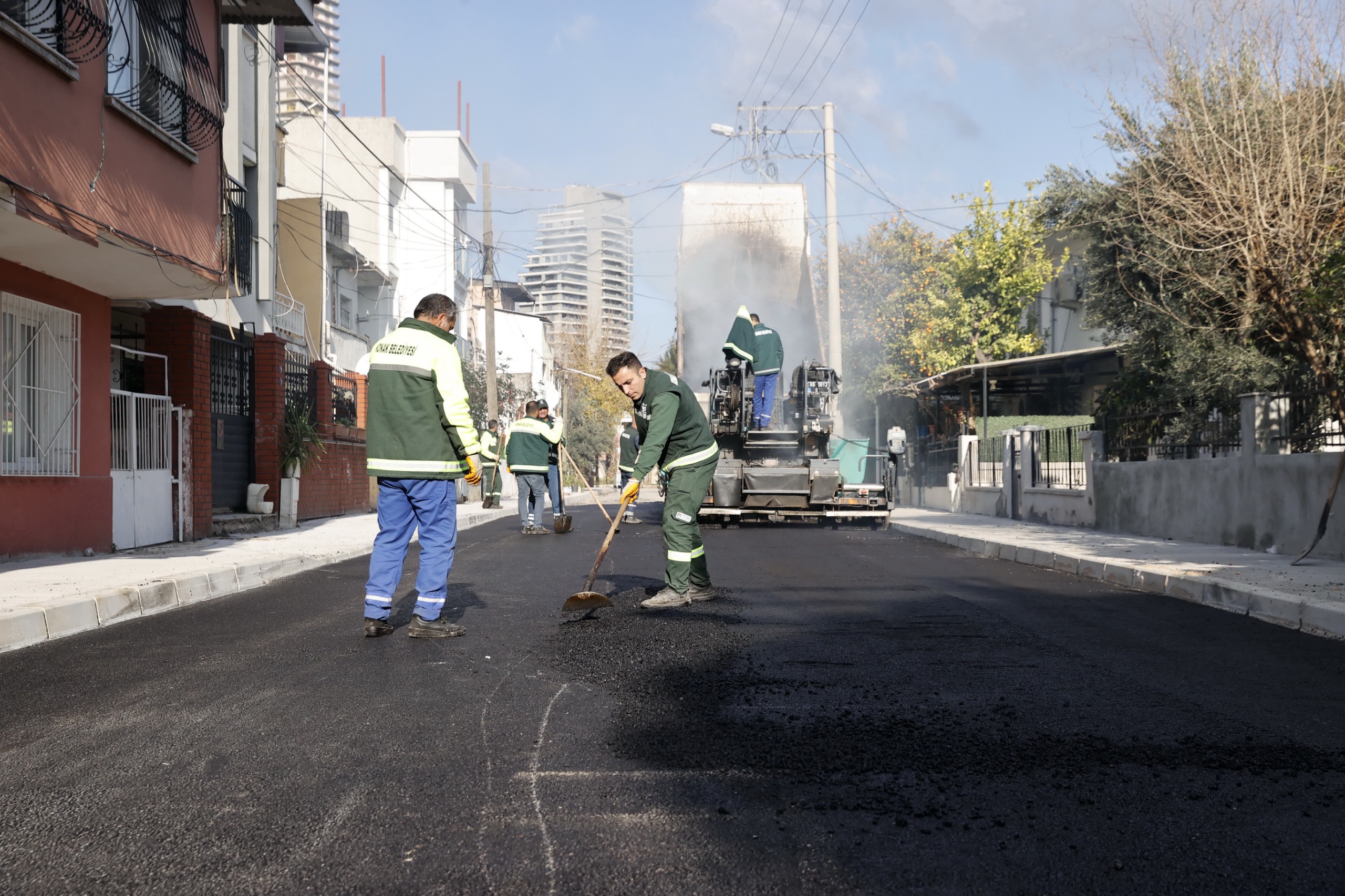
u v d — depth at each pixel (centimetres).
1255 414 1040
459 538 1388
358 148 3325
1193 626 638
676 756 341
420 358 573
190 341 1205
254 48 1725
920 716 396
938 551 1182
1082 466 1445
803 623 623
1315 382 1031
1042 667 495
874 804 296
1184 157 1063
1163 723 389
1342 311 955
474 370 3117
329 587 838
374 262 3166
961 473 1977
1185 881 245
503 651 528
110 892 238
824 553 1135
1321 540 933
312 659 514
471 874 246
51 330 948
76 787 314
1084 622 647
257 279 1708
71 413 970
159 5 959
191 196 1012
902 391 2714
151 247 900
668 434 669
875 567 978
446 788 309
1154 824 282
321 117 3030
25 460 906
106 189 852
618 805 294
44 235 798
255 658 522
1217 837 273
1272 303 998
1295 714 407
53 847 265
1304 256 968
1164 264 1223
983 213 2908
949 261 3083
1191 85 1076
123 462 1073
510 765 332
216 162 1073
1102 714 402
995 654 528
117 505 1050
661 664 493
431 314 588
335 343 2498
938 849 263
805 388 1585
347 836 270
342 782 316
